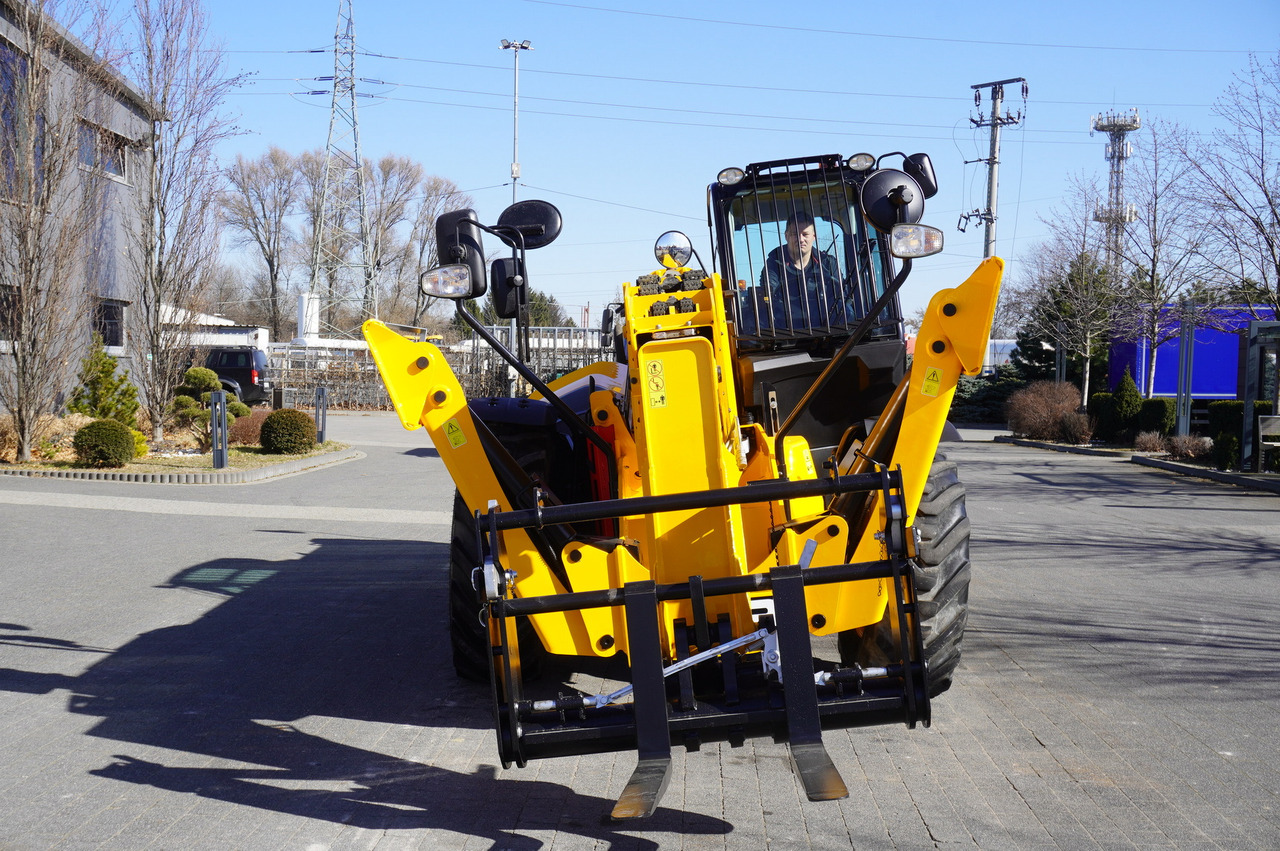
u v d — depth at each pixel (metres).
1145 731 4.54
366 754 4.41
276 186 64.06
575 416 4.43
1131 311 24.73
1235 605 7.09
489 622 3.44
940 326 3.88
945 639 4.55
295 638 6.44
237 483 15.27
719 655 3.52
